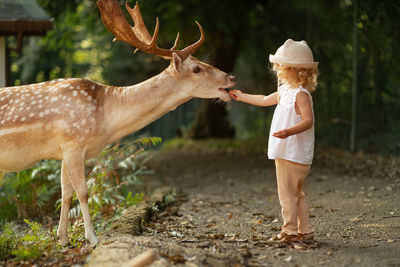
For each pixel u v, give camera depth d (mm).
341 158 10516
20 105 4570
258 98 4855
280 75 4500
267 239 4777
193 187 8844
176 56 4617
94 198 5871
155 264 3475
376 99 10977
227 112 16703
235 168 10711
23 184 6570
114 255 3709
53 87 4703
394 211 5918
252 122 20203
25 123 4488
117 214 6086
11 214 6422
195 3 13875
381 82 10898
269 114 17047
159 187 8141
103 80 20906
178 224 5688
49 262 4078
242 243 4613
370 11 9914
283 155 4441
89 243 4652
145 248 3916
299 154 4410
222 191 8320
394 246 4363
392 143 10305
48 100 4586
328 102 12516
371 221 5477
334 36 12906
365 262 3896
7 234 4836
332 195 7312
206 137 16328
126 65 19797
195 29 14609
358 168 9289
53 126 4520
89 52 21547
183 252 3918
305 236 4574
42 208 6543
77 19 14625
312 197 7266
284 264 3900
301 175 4496
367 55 11086
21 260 4148
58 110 4539
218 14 13906
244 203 7172
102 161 6512
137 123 4820
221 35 15078
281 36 15828
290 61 4410
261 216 6141
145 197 7133
